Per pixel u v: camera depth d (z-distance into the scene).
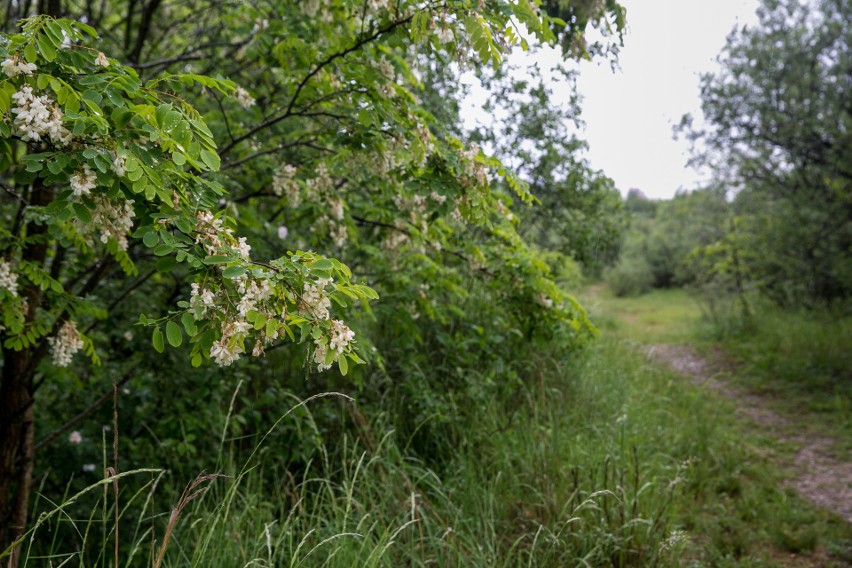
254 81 4.14
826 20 8.22
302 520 3.22
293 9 3.40
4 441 2.99
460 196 2.91
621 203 6.36
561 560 3.14
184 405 3.72
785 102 8.54
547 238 6.41
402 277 4.07
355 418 3.70
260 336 1.70
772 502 4.84
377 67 2.94
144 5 4.07
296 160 3.73
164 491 3.59
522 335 4.57
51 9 3.11
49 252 3.31
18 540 1.82
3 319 2.52
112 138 1.67
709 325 12.47
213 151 1.79
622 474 3.48
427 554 3.02
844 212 8.62
